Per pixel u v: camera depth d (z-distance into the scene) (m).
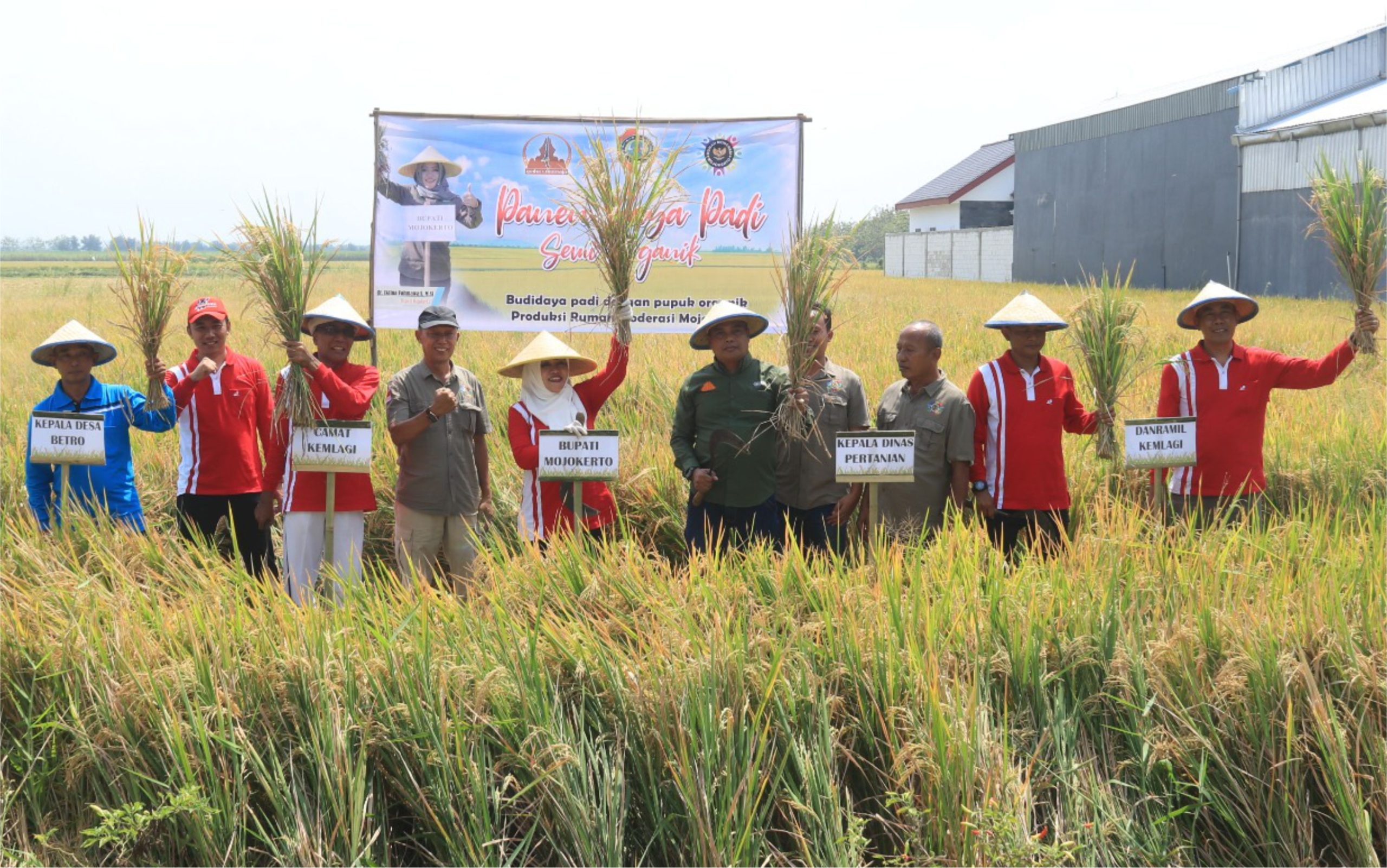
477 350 15.11
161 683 4.96
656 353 14.34
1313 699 4.79
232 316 20.16
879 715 4.90
